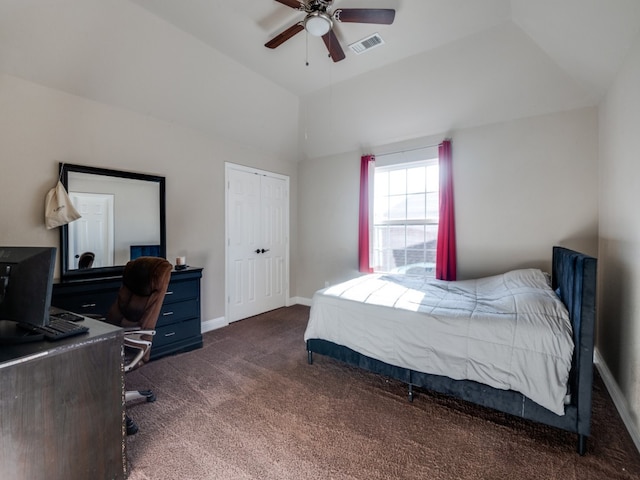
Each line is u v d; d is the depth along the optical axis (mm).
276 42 2234
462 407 1980
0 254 1299
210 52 2740
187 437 1676
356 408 1964
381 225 4043
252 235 4113
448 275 3299
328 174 4449
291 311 4383
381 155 3947
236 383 2289
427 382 1966
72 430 1209
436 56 2713
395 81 3092
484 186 3207
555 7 1855
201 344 3043
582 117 2732
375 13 1932
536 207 2953
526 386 1609
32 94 2303
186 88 2949
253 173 4105
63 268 2447
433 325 1938
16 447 1059
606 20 1704
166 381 2316
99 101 2648
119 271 2766
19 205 2262
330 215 4441
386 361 2104
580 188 2756
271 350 2939
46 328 1325
